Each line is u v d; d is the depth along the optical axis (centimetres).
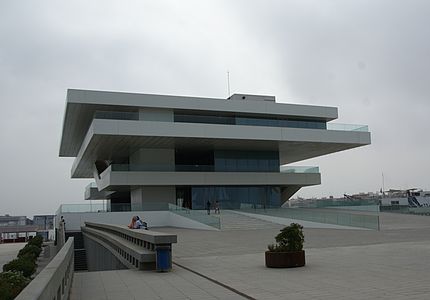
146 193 4856
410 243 1917
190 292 956
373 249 1691
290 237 1279
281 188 5859
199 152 5569
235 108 4869
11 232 10912
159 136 4369
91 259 3431
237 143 4941
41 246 4044
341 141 5075
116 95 4394
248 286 983
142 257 1351
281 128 4838
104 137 4353
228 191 5181
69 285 993
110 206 4531
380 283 953
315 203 5162
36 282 481
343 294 852
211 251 1850
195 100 4722
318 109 5222
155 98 4559
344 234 2569
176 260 1557
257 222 3659
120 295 959
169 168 4903
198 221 3703
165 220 4472
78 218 4484
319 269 1198
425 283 941
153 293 964
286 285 975
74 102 4253
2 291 752
